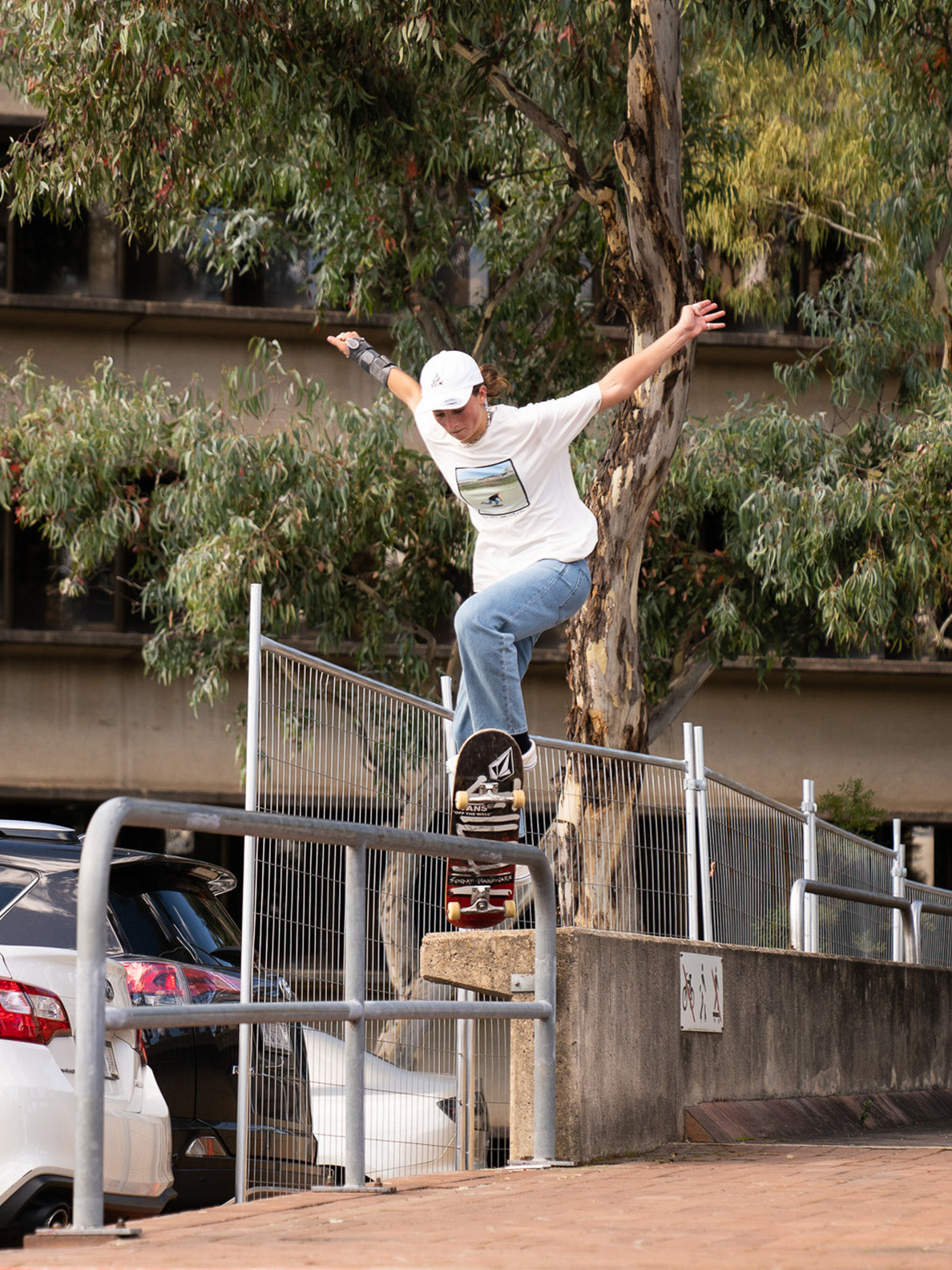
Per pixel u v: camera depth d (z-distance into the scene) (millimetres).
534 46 38000
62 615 55062
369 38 36656
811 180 51938
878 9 34812
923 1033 33438
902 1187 15102
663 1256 10164
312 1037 19312
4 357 54625
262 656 16969
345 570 47531
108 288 55875
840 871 32969
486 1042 21297
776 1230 11664
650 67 35531
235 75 35000
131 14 33062
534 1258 10078
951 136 44000
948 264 49344
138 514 44281
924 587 45438
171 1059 19062
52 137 38312
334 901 17891
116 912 19938
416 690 46531
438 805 20469
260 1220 12617
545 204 44750
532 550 17719
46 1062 15953
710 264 57531
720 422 45844
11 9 36656
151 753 54750
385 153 39469
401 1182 15781
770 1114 24203
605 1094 19266
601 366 53219
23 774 53969
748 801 27609
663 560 46250
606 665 36781
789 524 42281
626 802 23016
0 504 45125
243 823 12711
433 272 42562
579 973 18766
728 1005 23891
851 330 47812
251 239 46281
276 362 43906
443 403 16891
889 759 58250
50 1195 15844
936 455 42375
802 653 49125
